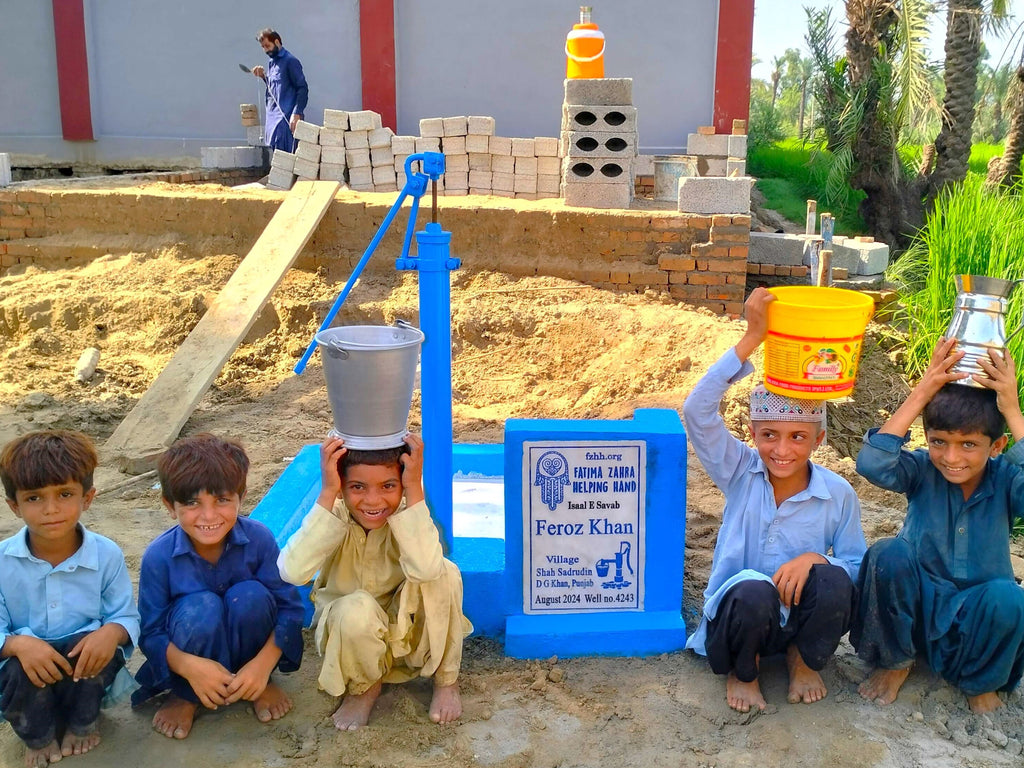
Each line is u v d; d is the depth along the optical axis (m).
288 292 9.12
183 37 14.84
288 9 14.39
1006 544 3.57
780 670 3.91
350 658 3.41
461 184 10.52
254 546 3.60
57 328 9.03
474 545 4.34
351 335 3.52
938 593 3.59
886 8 13.19
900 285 9.91
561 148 10.05
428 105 14.37
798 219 14.59
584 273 9.00
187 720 3.52
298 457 5.38
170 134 15.22
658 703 3.68
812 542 3.83
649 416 4.27
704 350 7.78
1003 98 14.32
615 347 8.09
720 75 13.59
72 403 7.54
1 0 15.04
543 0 13.84
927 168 14.54
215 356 7.46
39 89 15.30
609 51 13.74
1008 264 8.33
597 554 4.06
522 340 8.36
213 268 9.53
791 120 33.12
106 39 15.01
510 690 3.78
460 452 5.32
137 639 3.53
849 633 3.91
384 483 3.39
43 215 10.24
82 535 3.48
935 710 3.62
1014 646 3.46
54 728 3.37
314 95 14.55
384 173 10.81
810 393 3.52
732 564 3.87
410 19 14.11
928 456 3.68
